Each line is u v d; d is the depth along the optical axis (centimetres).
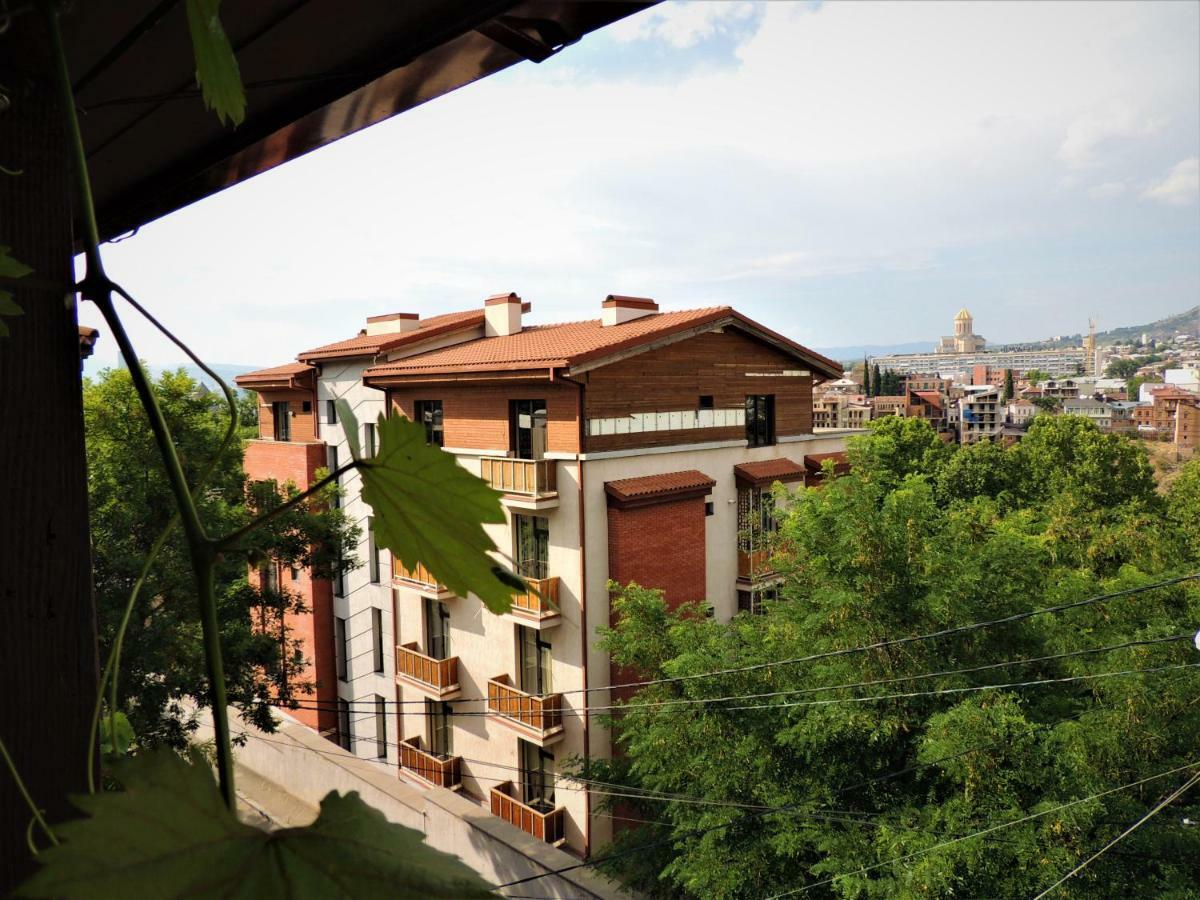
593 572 1333
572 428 1321
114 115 158
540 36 143
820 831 862
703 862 929
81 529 79
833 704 907
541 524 1394
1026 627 951
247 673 1090
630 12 138
